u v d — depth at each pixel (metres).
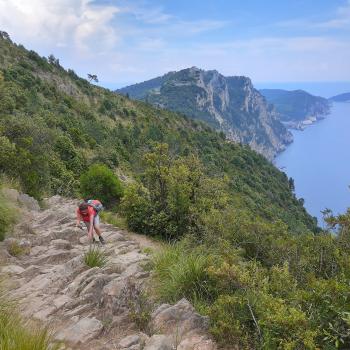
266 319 4.63
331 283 4.93
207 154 101.25
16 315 4.66
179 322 5.09
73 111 91.31
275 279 5.90
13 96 63.34
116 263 7.67
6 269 7.40
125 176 55.53
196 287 6.05
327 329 4.54
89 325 4.89
